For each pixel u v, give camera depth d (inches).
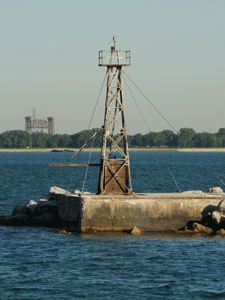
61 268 4547.2
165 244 5349.4
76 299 3863.2
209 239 5570.9
